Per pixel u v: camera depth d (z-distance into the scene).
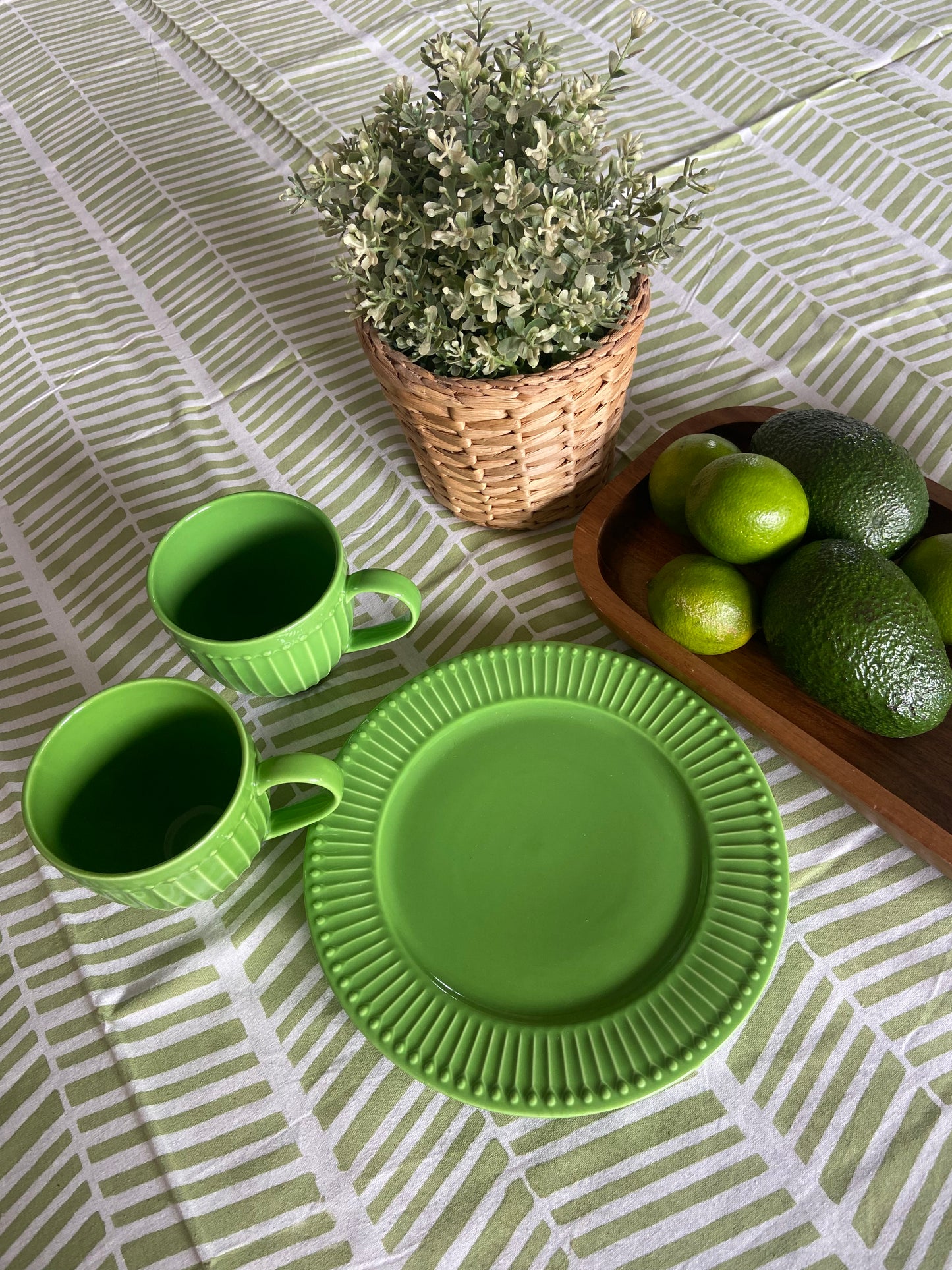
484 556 0.63
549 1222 0.40
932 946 0.45
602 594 0.53
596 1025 0.40
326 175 0.47
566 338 0.47
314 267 0.85
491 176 0.44
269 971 0.47
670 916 0.44
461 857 0.47
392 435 0.71
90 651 0.62
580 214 0.45
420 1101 0.43
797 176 0.84
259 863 0.51
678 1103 0.42
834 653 0.45
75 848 0.43
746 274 0.78
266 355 0.78
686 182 0.48
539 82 0.48
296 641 0.47
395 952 0.43
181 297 0.84
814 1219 0.39
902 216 0.80
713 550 0.51
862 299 0.74
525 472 0.56
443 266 0.47
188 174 0.95
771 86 0.93
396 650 0.59
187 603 0.52
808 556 0.48
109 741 0.44
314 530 0.50
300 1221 0.40
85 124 1.04
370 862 0.46
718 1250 0.38
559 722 0.50
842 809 0.50
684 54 0.98
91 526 0.69
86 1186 0.42
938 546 0.49
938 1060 0.42
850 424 0.53
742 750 0.47
